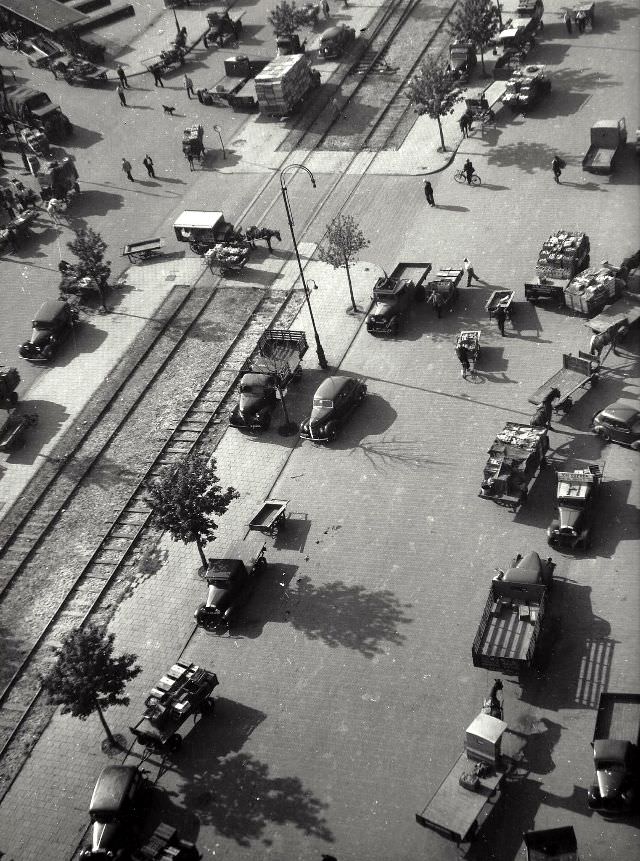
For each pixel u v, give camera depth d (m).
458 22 70.50
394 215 60.84
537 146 63.47
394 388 48.78
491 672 35.19
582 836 29.91
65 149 73.38
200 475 39.53
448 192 61.69
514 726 33.19
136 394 52.34
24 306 59.94
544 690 34.12
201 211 62.75
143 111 76.19
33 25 85.88
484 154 64.19
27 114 73.88
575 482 39.19
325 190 64.38
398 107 70.75
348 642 37.56
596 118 64.56
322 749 34.22
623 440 42.09
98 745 36.19
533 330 50.00
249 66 75.75
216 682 36.00
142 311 58.00
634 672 33.97
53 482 48.31
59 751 36.38
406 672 36.00
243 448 47.59
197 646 38.84
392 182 63.69
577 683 34.06
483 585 38.34
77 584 42.88
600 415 42.19
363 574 40.03
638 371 45.94
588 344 48.22
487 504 41.62
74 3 90.00
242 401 47.97
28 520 46.62
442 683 35.31
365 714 34.97
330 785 33.09
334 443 46.53
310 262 58.75
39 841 33.66
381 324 51.59
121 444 49.59
